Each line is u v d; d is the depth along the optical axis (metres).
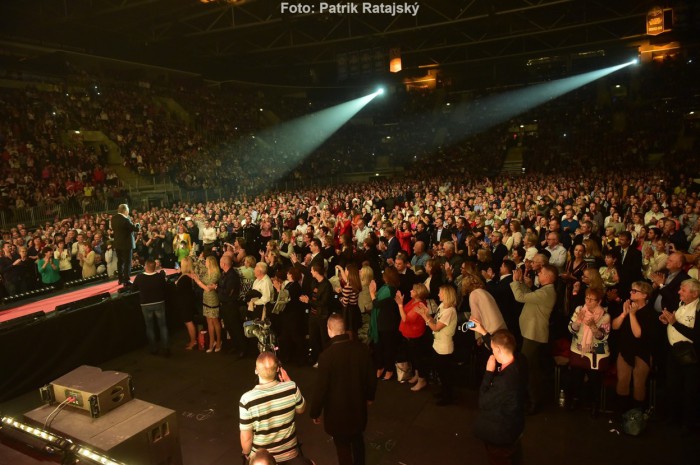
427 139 43.81
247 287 8.66
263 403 3.92
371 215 16.53
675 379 5.40
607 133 35.53
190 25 29.72
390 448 5.44
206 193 26.69
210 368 7.99
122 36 31.16
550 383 6.68
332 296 7.59
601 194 16.62
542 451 5.21
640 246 9.48
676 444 5.20
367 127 46.44
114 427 4.12
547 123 39.97
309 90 46.03
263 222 16.27
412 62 43.56
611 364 5.95
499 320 5.61
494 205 16.89
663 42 39.12
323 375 4.44
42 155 22.45
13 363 7.22
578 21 33.84
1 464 3.66
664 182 20.20
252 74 40.97
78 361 8.02
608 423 5.65
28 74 26.05
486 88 45.25
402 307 6.61
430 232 13.59
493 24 30.23
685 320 5.22
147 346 9.09
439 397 6.40
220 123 35.81
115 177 24.12
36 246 12.65
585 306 5.66
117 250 9.62
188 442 5.83
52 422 4.23
